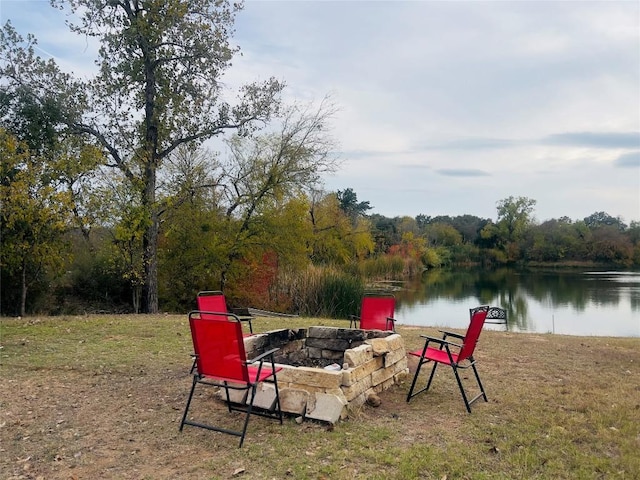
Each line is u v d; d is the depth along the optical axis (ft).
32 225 42.91
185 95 55.06
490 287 112.47
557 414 15.08
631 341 31.73
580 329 55.36
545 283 122.93
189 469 11.25
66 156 46.96
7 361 21.59
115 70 51.37
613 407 15.85
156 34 50.78
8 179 42.32
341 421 14.16
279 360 18.97
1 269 47.19
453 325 57.72
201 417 14.75
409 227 197.57
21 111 51.19
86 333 29.48
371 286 107.96
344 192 167.53
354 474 10.84
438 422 14.40
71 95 51.67
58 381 18.51
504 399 16.67
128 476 10.94
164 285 64.18
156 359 22.21
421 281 129.70
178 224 61.52
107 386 17.92
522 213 207.41
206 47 53.26
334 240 102.12
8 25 50.08
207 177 65.00
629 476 10.99
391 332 19.67
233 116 57.67
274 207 65.26
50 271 52.42
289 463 11.44
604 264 188.85
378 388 16.99
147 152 52.24
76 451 12.29
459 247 213.66
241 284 64.39
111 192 48.60
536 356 24.63
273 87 58.39
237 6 55.01
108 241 54.65
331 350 19.92
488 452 12.20
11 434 13.37
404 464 11.28
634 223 190.19
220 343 12.80
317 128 66.39
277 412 14.74
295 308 61.11
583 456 12.01
